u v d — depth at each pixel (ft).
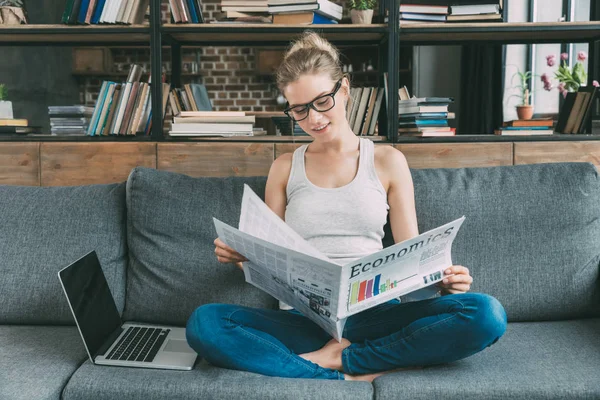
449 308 4.26
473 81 14.79
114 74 19.26
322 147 5.24
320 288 4.06
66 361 4.44
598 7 11.37
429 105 6.58
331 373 4.33
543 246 5.34
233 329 4.28
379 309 4.69
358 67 19.69
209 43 7.47
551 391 3.86
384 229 5.50
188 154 6.54
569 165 5.69
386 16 6.93
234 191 5.66
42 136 6.73
